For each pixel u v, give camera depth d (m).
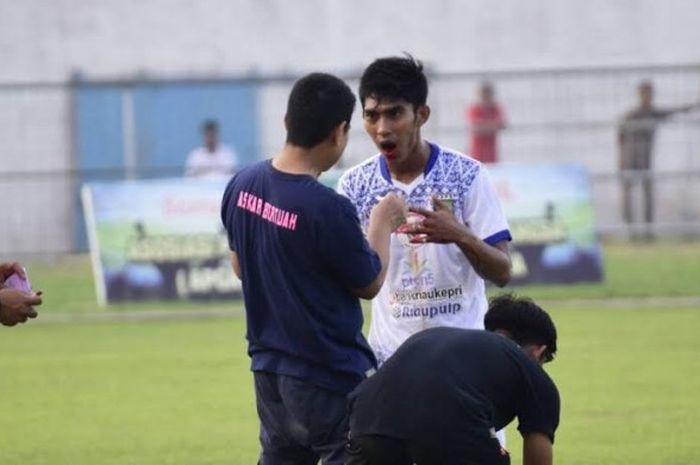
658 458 30.05
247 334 21.16
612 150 66.38
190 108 75.31
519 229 55.31
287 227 20.19
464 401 19.20
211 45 79.50
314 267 20.27
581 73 61.34
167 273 54.66
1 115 74.06
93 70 78.56
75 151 74.38
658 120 61.25
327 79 20.53
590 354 42.69
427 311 22.69
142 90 74.75
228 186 21.16
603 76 64.88
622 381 38.53
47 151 74.38
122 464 30.56
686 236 62.53
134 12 78.81
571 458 30.14
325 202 20.12
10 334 49.69
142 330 49.88
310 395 20.47
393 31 80.38
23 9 78.00
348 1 80.06
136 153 74.75
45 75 78.19
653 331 46.75
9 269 21.78
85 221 64.75
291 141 20.53
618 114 65.88
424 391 19.30
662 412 34.62
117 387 39.62
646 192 60.94
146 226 54.91
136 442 32.72
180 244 54.75
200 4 79.38
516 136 66.62
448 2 80.50
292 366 20.48
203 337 47.94
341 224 20.09
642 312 50.84
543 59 80.69
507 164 60.34
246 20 79.69
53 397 38.38
